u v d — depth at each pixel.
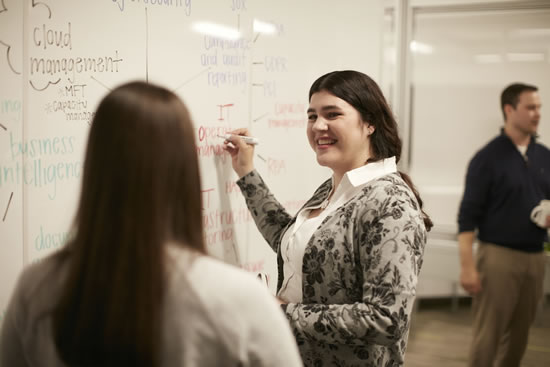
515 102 2.59
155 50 1.45
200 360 0.67
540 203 2.54
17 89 1.16
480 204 2.64
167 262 0.68
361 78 1.38
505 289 2.59
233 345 0.68
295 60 1.98
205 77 1.61
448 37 3.57
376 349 1.26
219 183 1.67
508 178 2.55
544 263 2.64
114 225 0.67
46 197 1.23
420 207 1.40
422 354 3.31
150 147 0.67
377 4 2.44
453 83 3.62
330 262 1.27
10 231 1.17
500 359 2.76
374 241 1.18
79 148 1.29
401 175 1.39
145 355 0.65
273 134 1.91
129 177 0.67
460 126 3.66
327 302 1.29
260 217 1.63
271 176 1.92
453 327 3.75
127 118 0.68
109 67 1.34
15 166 1.16
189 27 1.54
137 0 1.39
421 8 3.52
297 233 1.40
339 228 1.27
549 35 3.36
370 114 1.38
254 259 1.84
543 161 2.61
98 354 0.67
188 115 0.72
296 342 1.32
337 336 1.18
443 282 4.02
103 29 1.32
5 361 0.77
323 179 2.18
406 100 3.59
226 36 1.67
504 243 2.58
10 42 1.14
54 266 0.74
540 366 3.12
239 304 0.69
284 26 1.92
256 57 1.80
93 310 0.67
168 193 0.69
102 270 0.67
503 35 3.47
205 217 1.63
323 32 2.12
